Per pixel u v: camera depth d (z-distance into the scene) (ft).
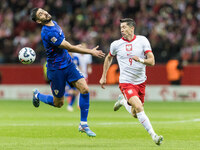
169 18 292.20
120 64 100.58
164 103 234.17
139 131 118.21
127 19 99.14
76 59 189.47
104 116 164.35
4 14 322.34
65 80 100.01
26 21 315.58
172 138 104.78
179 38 278.67
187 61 259.39
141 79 99.76
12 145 91.86
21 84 274.16
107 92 257.55
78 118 156.56
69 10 319.68
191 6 297.33
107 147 88.63
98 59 263.29
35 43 295.48
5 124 134.92
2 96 277.64
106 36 286.25
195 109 196.24
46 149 85.61
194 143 95.81
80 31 296.30
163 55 263.70
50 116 164.14
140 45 98.58
